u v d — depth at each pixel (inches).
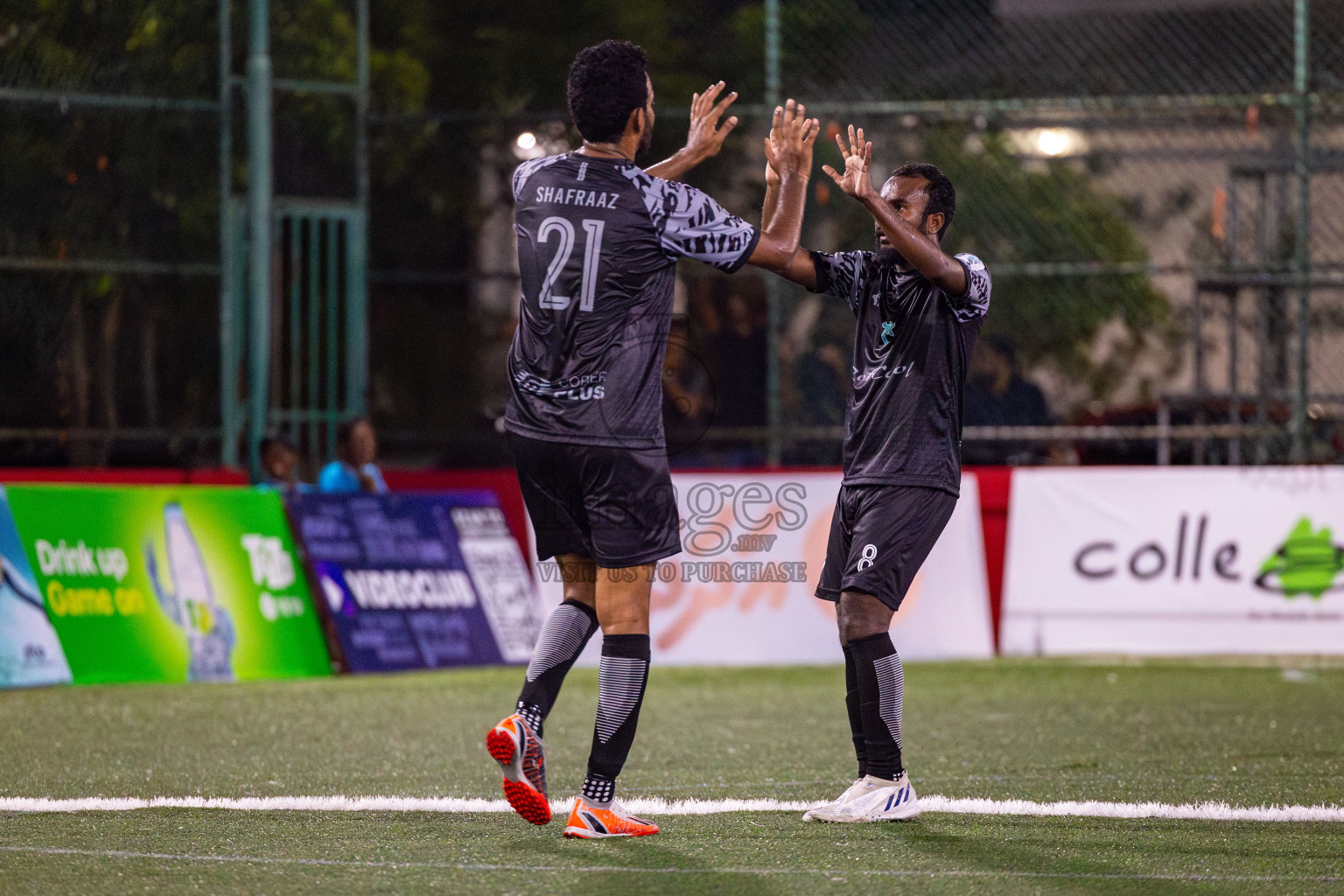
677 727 916.6
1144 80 1439.5
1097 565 1349.7
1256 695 1093.8
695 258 542.9
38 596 1098.1
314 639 1230.3
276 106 1439.5
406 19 1604.3
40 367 1365.7
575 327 530.6
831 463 1409.9
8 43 1350.9
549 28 1596.9
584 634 565.3
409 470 1428.4
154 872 498.6
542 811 529.7
